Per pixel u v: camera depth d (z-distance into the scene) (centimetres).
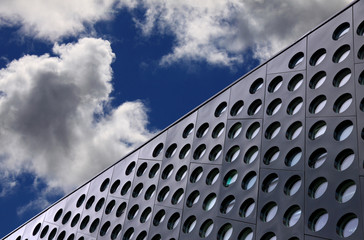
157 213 3183
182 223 2919
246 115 3023
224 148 3017
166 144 3581
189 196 3023
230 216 2631
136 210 3431
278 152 2652
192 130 3434
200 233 2764
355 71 2462
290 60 2955
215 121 3256
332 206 2128
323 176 2270
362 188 2070
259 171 2652
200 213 2848
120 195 3669
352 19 2677
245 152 2836
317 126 2520
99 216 3725
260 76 3122
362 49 2527
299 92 2731
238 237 2503
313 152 2406
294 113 2694
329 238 2058
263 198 2512
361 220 1986
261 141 2777
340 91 2475
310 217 2203
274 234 2359
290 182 2461
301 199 2297
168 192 3247
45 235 4266
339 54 2662
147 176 3541
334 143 2320
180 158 3344
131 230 3331
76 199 4175
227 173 2861
